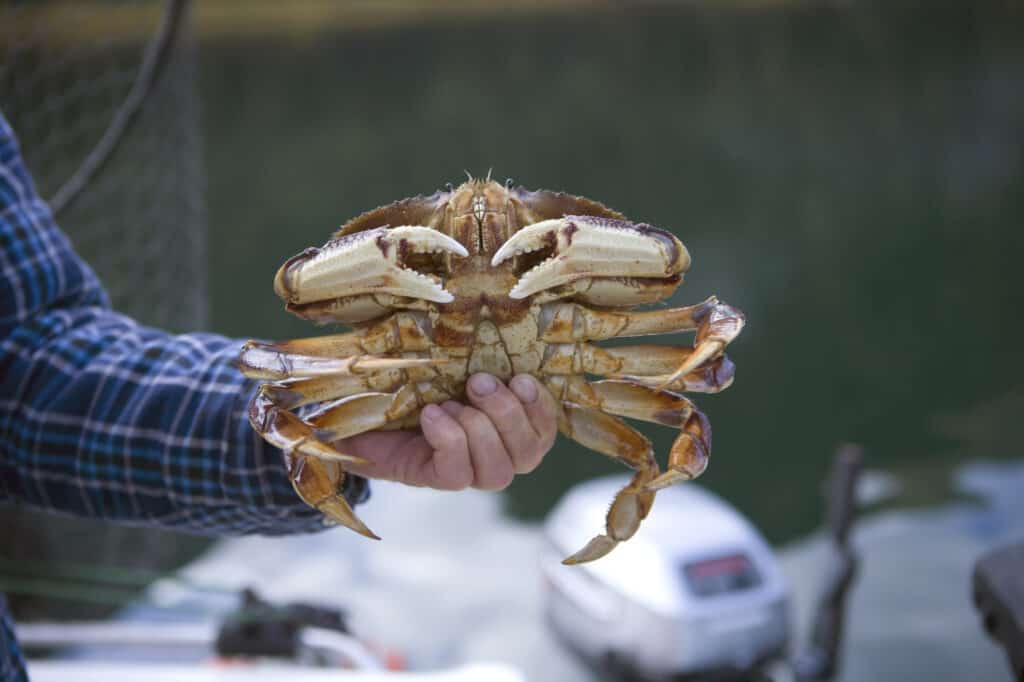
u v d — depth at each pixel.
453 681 1.00
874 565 3.08
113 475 0.82
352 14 19.11
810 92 13.59
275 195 9.60
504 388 0.78
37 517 1.49
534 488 4.02
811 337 6.11
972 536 3.30
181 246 1.45
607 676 2.36
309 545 3.23
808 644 2.26
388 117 13.05
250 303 6.53
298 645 1.12
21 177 0.84
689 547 2.33
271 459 0.81
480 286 0.78
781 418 5.03
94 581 1.52
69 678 1.01
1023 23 15.86
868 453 4.43
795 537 3.75
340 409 0.79
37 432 0.82
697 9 20.06
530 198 0.80
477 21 19.73
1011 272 7.05
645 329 0.79
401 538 3.38
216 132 12.33
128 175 1.40
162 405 0.82
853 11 18.27
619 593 2.32
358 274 0.76
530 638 2.71
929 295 6.73
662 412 0.80
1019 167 9.73
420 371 0.79
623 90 14.39
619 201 9.32
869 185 9.55
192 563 3.04
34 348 0.83
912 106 12.28
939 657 2.53
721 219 8.66
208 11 16.17
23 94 1.25
